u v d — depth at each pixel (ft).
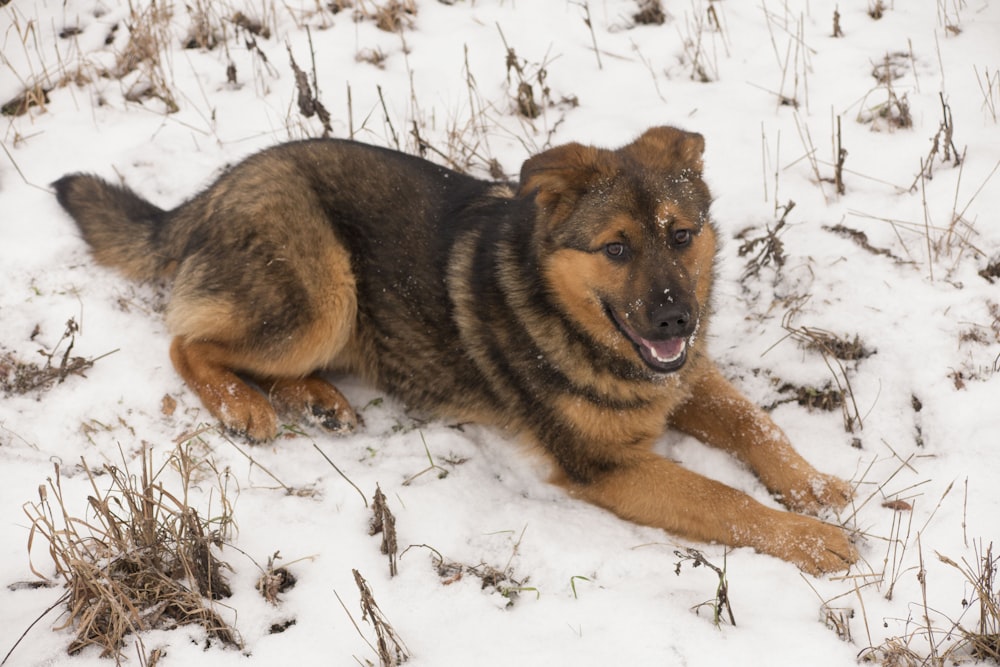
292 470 22.13
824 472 22.41
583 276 20.90
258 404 23.21
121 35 34.76
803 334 25.25
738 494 21.16
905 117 30.17
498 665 17.29
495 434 24.29
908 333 24.68
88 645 17.62
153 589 18.44
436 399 24.52
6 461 21.50
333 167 24.63
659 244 20.27
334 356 24.80
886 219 27.61
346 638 17.88
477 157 30.89
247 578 19.19
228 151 30.66
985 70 31.53
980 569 18.71
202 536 18.31
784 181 29.32
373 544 20.04
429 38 35.06
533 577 19.63
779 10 35.76
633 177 20.29
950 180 28.30
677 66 33.81
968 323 24.61
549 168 20.31
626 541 21.03
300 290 23.41
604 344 21.62
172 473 21.61
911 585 19.04
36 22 35.01
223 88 33.04
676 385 22.45
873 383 23.89
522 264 22.20
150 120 31.58
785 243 27.55
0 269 26.02
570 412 22.20
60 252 26.68
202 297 23.72
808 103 31.86
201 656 17.53
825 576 19.80
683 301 19.84
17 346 24.32
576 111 32.32
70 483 21.08
